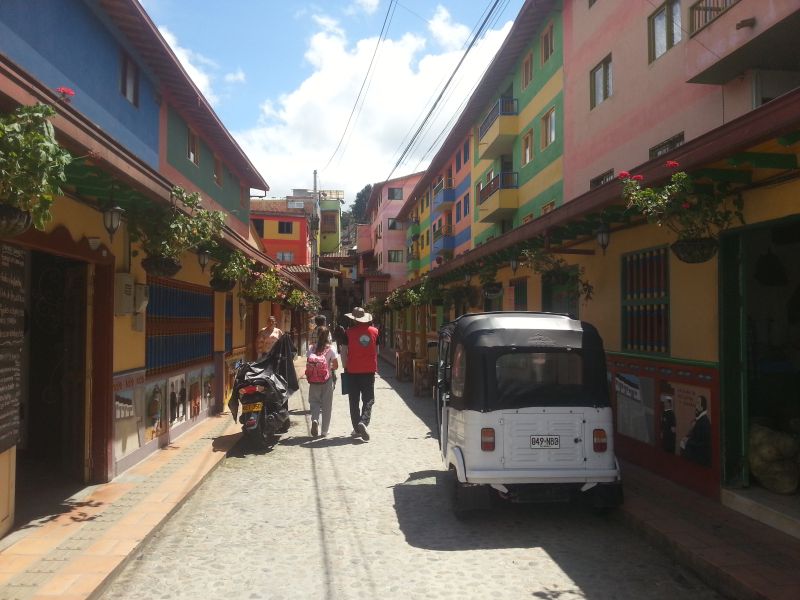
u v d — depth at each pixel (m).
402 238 57.25
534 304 12.52
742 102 10.05
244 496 7.09
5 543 5.14
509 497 5.90
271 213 50.81
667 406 7.34
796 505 5.68
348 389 10.67
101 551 4.96
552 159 18.83
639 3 13.30
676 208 5.62
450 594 4.43
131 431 7.94
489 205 24.08
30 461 8.06
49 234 5.73
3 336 5.12
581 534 5.81
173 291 9.91
